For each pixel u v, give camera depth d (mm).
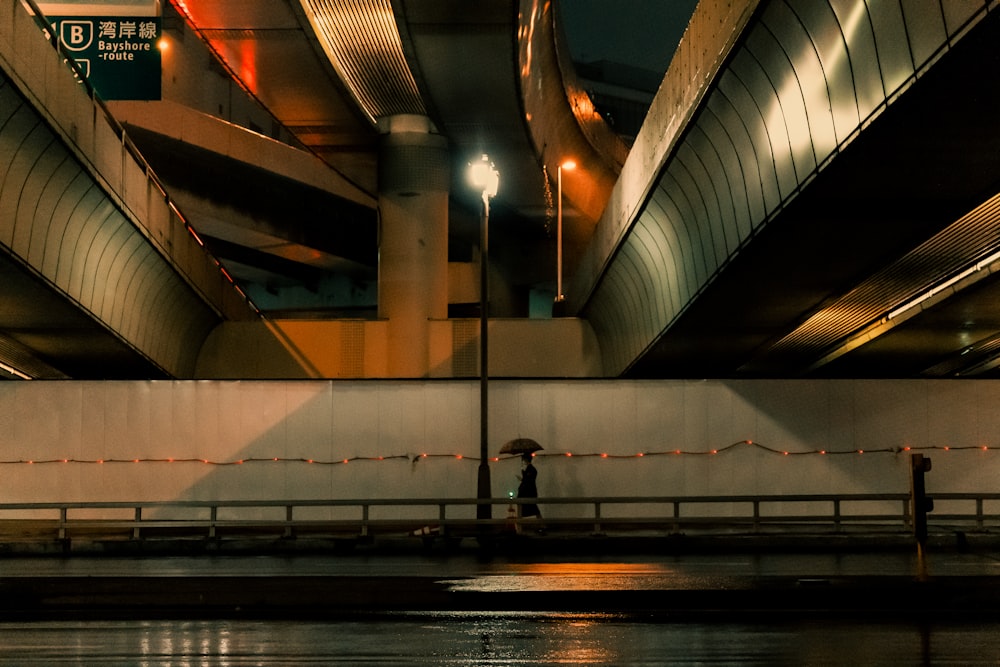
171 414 30250
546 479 29734
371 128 55188
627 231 39156
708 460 29484
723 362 48375
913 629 13977
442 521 26781
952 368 47688
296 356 55656
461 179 63500
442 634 13695
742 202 27906
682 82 28828
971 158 21484
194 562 24078
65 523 26984
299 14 39656
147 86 31672
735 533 26859
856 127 20266
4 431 30266
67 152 29328
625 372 51312
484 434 28828
